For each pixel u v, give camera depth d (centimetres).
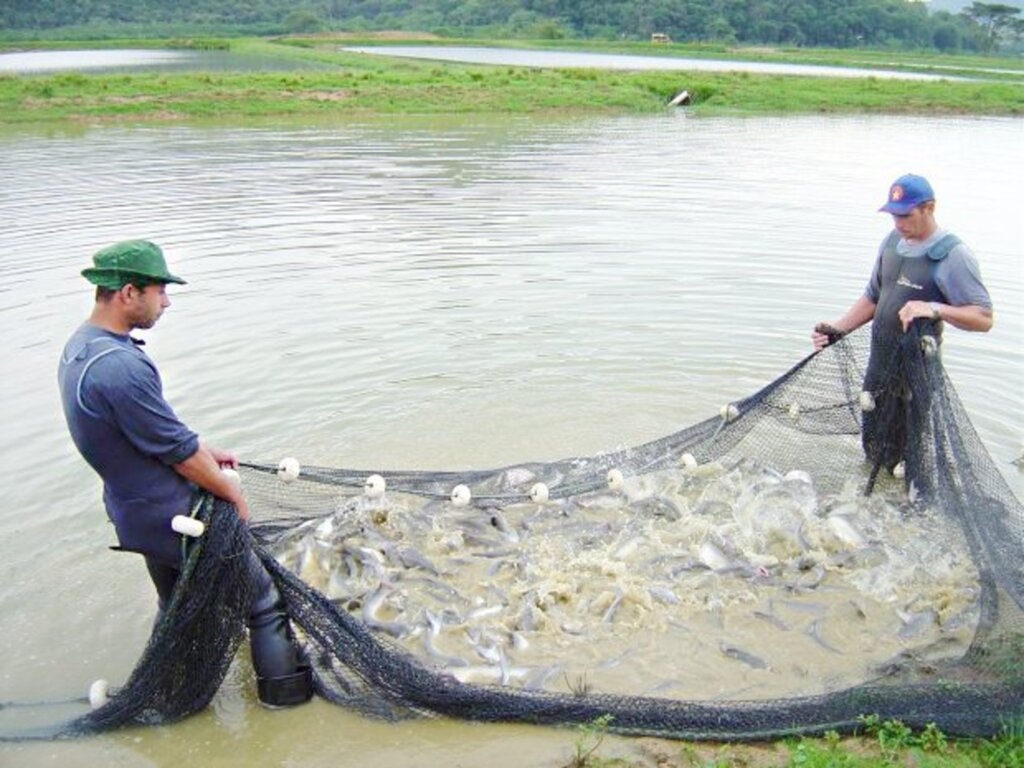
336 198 1891
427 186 2028
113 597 644
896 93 4394
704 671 566
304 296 1273
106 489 530
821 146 2780
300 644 578
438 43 10706
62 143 2650
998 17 14612
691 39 12738
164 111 3338
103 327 509
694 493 759
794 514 709
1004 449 849
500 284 1330
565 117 3572
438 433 891
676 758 495
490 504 729
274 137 2831
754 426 790
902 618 605
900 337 726
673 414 934
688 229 1641
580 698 522
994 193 1988
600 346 1104
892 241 742
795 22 13025
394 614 621
